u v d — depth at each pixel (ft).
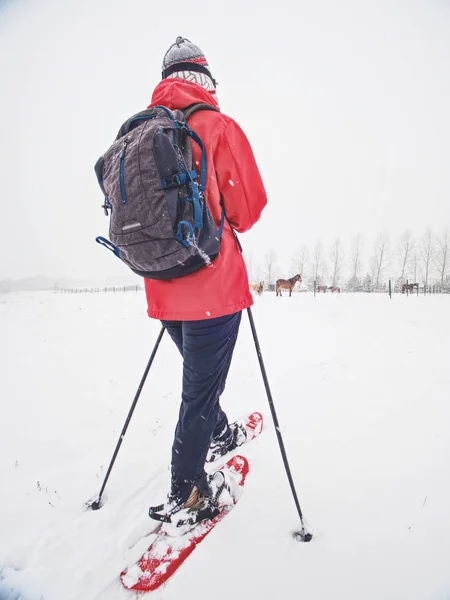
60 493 6.39
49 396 11.76
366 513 5.36
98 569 4.63
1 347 19.34
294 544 4.79
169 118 4.11
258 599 4.06
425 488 5.90
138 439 8.37
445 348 15.52
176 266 4.05
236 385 11.70
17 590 4.41
